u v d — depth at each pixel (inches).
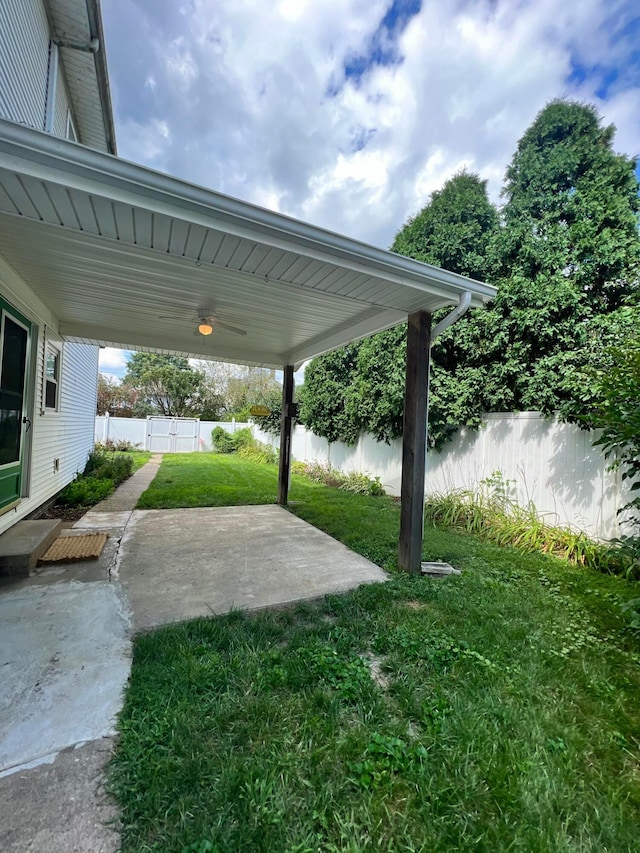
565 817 54.5
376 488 332.5
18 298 147.3
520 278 227.9
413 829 51.9
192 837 49.0
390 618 108.8
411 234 309.9
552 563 164.1
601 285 225.3
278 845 48.6
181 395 960.3
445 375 257.9
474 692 78.2
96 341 243.3
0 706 70.3
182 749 61.4
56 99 197.9
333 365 399.2
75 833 49.4
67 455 276.1
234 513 240.7
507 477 230.7
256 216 95.5
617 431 123.0
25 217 93.0
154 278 143.5
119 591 121.0
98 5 167.9
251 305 170.4
